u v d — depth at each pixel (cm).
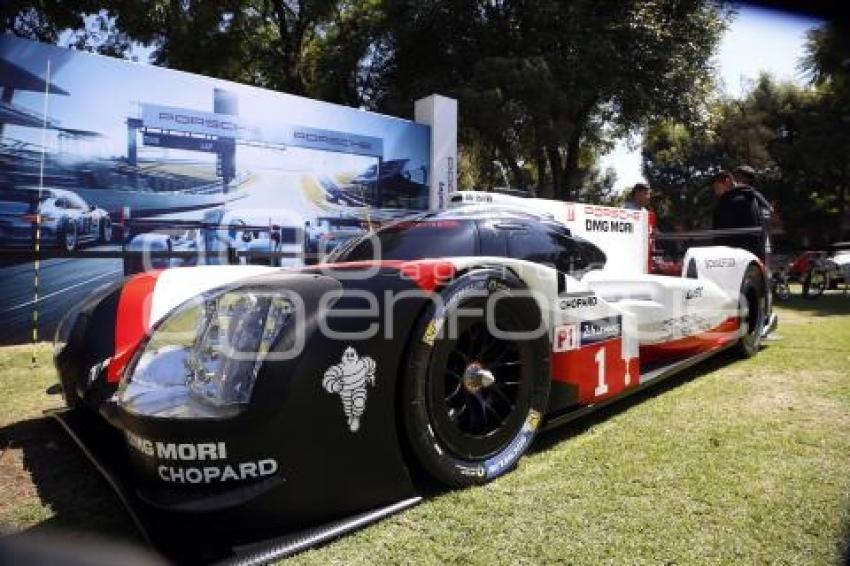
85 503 205
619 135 2044
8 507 202
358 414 175
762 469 213
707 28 1714
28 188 612
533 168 2261
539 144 1641
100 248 655
